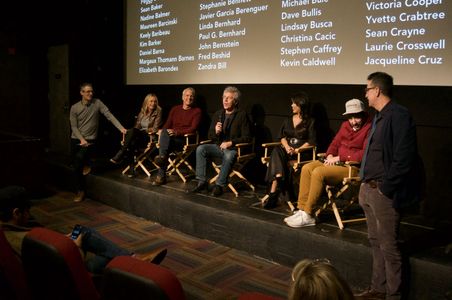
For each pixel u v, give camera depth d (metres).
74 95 6.60
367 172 2.55
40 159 5.18
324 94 3.98
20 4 6.70
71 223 4.30
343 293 1.05
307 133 3.80
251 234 3.45
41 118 7.20
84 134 5.12
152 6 5.58
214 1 4.82
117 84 6.22
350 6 3.71
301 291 1.07
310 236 3.07
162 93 5.59
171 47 5.38
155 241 3.80
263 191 4.32
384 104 2.50
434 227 3.17
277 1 4.23
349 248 2.86
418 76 3.34
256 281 3.01
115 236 3.93
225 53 4.76
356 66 3.71
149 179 4.88
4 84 6.78
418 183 2.45
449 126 3.26
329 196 3.22
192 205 3.89
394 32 3.45
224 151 4.13
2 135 5.59
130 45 5.95
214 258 3.41
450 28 3.16
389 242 2.48
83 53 6.44
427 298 2.55
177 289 1.32
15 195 2.41
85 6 6.31
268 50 4.36
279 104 4.35
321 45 3.93
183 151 4.62
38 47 7.02
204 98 5.09
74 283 1.63
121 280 1.37
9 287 1.81
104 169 5.45
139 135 4.98
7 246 1.81
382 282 2.60
